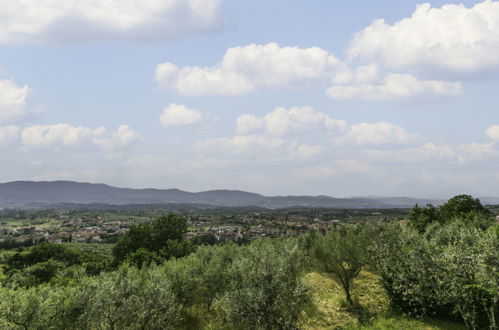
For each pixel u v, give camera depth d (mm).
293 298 18844
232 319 19141
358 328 22406
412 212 64188
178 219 81375
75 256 86562
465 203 60531
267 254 20547
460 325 20750
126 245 72438
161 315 21000
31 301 16844
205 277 27609
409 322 21812
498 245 16578
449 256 18609
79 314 18391
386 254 24859
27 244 153875
